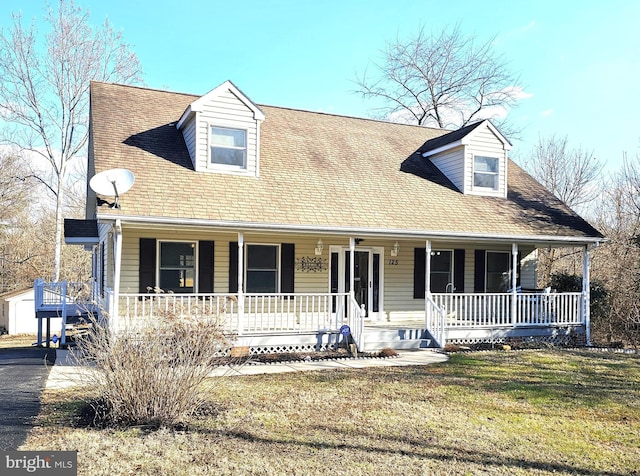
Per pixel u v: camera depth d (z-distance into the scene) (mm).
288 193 12914
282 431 6238
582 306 15273
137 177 11609
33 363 10453
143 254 12188
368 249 14961
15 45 25984
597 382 9438
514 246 14406
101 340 6977
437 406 7586
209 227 11156
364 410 7270
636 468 5344
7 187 30312
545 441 6145
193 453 5406
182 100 16203
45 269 33656
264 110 17125
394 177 15477
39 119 26953
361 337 12211
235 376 9508
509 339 14391
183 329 7090
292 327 12891
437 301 15781
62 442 5617
